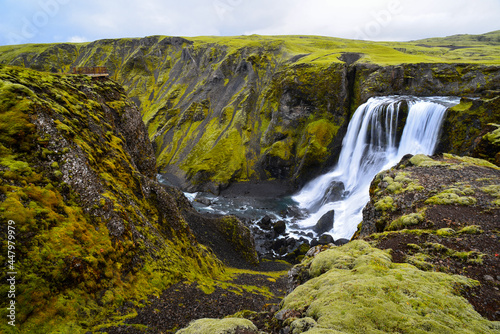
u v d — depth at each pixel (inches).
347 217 2874.0
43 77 1327.5
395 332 398.9
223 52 7347.4
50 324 636.7
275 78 5123.0
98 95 1647.4
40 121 931.3
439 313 441.7
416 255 714.8
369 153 3395.7
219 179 4355.3
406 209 1057.5
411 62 3909.9
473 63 3267.7
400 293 492.7
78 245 815.7
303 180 4087.1
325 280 605.0
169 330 794.2
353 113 4062.5
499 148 1477.6
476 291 539.2
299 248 2480.3
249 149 4874.5
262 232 2876.5
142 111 7411.4
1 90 896.3
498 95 2423.7
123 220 1043.9
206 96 6402.6
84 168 1001.5
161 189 1539.1
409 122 2967.5
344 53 5339.6
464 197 984.3
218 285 1259.2
